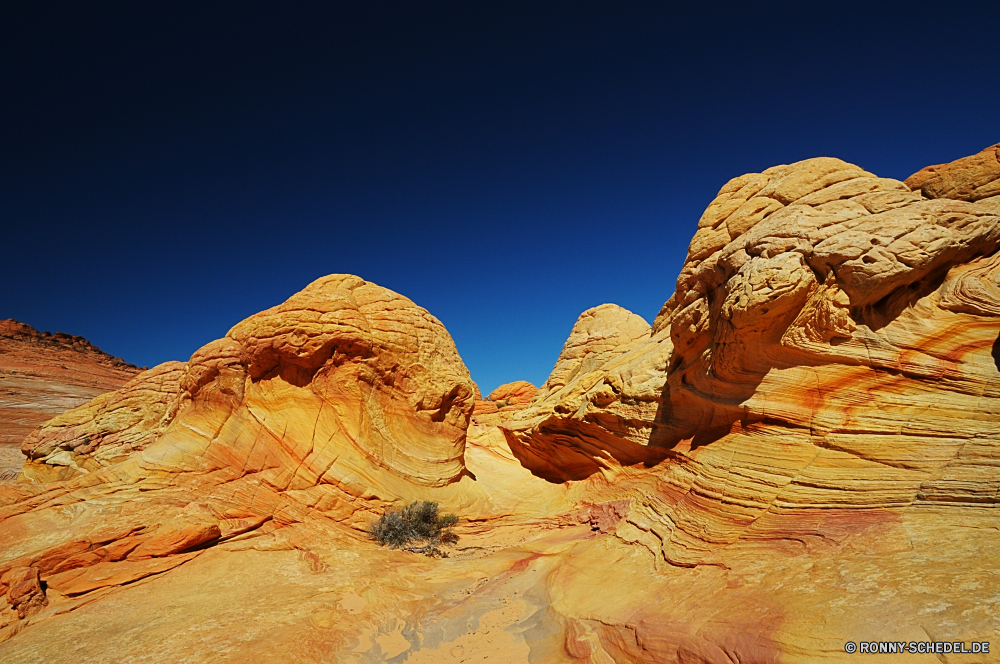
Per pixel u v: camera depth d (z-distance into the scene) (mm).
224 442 17062
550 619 10047
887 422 9555
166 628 10008
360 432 17797
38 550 12508
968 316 10266
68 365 57938
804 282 10062
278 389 17891
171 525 13617
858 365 10266
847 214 10508
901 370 9930
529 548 14711
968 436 8805
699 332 12773
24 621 10344
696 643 7309
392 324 19797
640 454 16094
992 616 5613
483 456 26188
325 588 11938
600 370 20422
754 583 8281
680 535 11117
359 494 16719
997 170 11602
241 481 16188
